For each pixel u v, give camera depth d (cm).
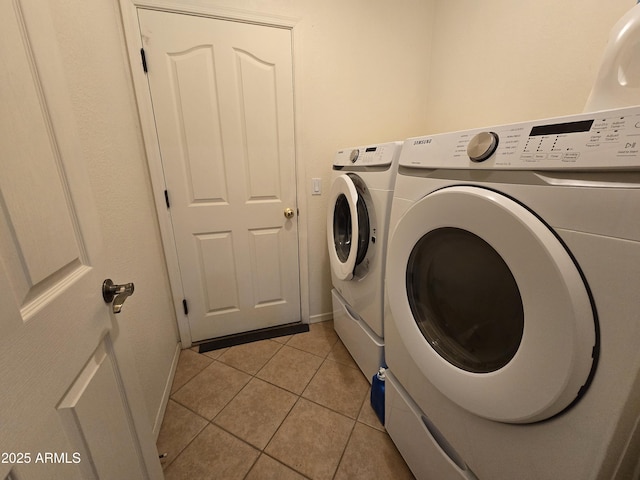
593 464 44
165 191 149
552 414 48
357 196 118
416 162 81
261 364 156
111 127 104
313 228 181
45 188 45
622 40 59
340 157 147
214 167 154
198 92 143
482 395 59
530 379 49
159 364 129
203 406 129
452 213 62
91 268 57
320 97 162
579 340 43
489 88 142
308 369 152
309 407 128
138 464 70
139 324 110
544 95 118
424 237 75
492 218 54
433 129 182
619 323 40
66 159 52
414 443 91
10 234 38
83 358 51
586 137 44
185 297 166
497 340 62
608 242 40
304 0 147
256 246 174
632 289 38
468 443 68
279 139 162
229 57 143
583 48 103
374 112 175
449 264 73
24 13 43
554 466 49
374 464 103
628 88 58
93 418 53
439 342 78
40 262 43
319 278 192
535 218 49
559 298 44
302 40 151
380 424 119
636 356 38
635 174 38
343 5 154
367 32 162
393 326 96
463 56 155
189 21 134
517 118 130
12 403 36
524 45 123
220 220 163
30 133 43
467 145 65
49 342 43
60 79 52
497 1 133
